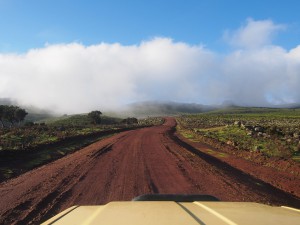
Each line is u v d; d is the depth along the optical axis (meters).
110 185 12.05
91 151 23.88
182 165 16.97
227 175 14.38
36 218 8.23
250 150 22.47
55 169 15.94
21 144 24.88
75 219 2.76
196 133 43.19
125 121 125.75
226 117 147.62
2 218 8.20
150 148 25.89
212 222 2.47
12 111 95.19
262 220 2.57
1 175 14.58
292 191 11.88
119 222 2.50
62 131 42.69
